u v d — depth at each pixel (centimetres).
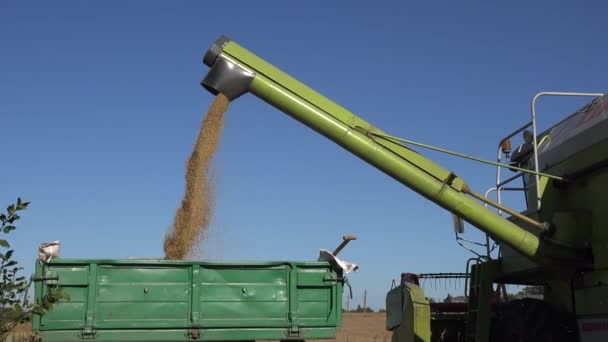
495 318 1120
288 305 884
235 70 956
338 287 893
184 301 865
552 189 1002
